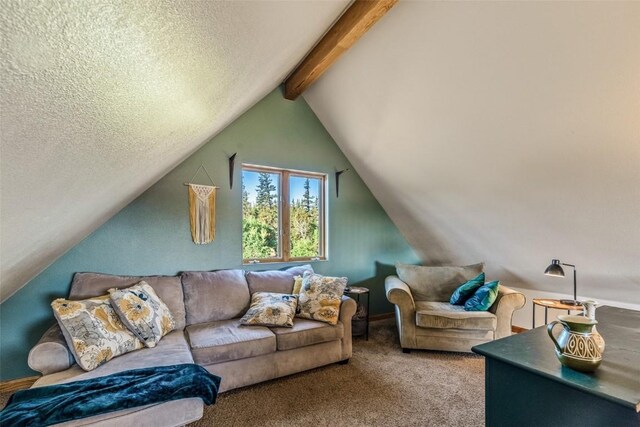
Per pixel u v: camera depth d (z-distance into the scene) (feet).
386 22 7.27
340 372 8.45
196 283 8.71
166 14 1.89
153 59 2.28
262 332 7.63
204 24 2.40
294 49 6.35
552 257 10.04
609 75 5.41
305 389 7.52
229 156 10.14
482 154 8.55
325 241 12.59
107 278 7.72
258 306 8.44
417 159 10.34
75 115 2.08
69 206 3.83
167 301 8.05
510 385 3.97
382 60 8.26
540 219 9.09
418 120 9.07
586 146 6.61
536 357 4.00
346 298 9.17
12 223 2.81
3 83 1.35
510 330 9.68
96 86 1.98
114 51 1.80
